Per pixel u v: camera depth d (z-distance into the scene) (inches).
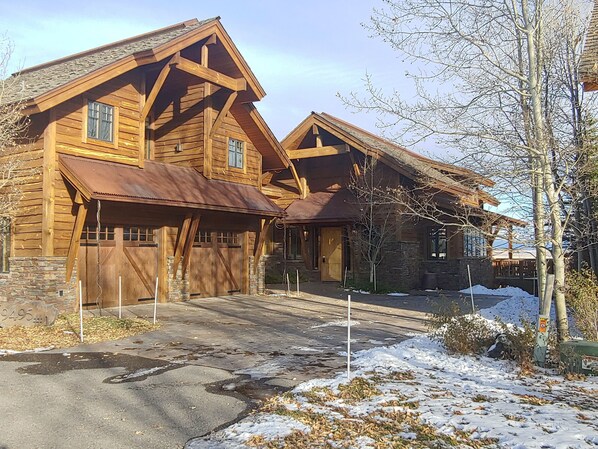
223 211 685.3
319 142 927.7
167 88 731.4
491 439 209.5
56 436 217.0
